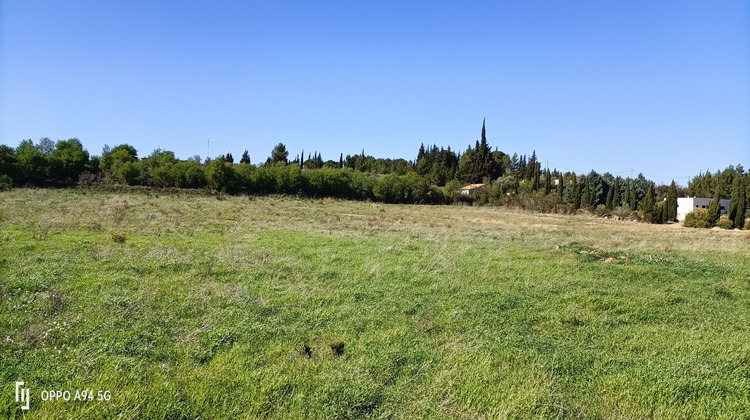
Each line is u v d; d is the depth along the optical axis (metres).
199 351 5.55
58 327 5.89
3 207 22.62
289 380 4.86
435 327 6.96
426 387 4.91
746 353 6.05
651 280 10.79
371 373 5.22
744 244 20.64
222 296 7.95
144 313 6.83
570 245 16.95
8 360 4.96
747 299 9.14
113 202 29.02
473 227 26.36
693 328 7.27
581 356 5.88
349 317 7.27
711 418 4.47
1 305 6.82
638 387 5.02
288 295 8.29
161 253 11.63
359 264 11.88
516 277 10.76
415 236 19.53
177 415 4.07
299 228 20.98
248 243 15.05
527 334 6.79
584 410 4.57
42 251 11.34
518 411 4.43
